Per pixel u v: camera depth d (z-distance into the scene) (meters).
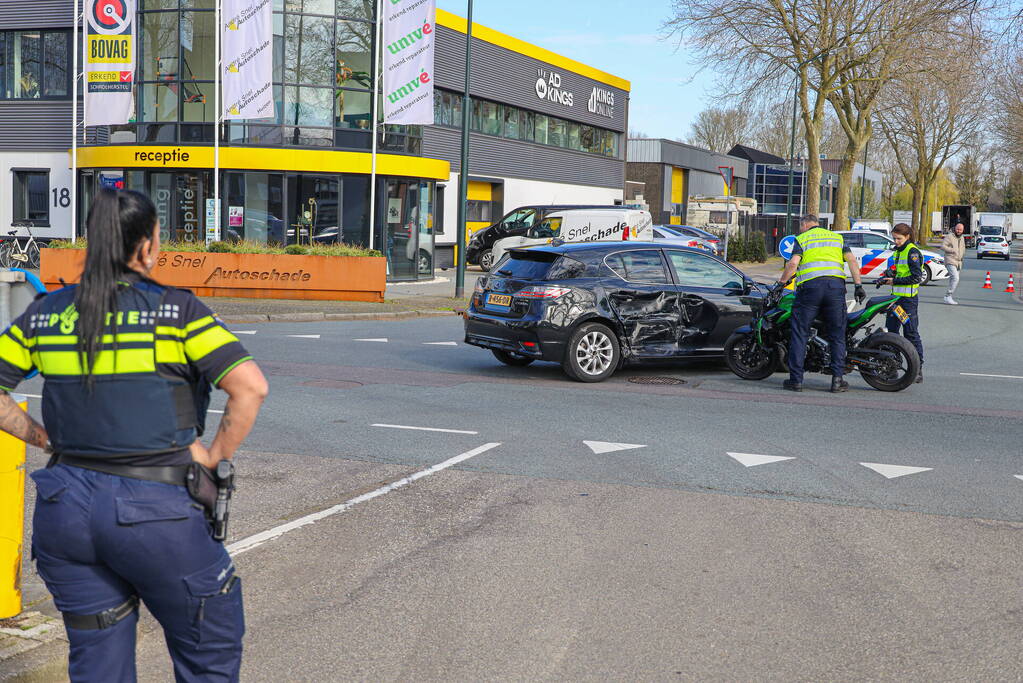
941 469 7.55
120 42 24.67
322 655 4.13
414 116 24.34
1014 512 6.42
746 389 11.34
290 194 25.78
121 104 24.78
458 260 22.80
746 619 4.56
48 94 31.34
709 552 5.51
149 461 2.71
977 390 11.55
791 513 6.30
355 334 16.12
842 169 42.19
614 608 4.67
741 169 73.94
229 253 21.02
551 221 30.83
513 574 5.12
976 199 104.00
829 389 11.45
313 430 8.60
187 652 2.85
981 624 4.55
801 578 5.12
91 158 26.72
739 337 11.94
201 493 2.75
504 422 9.09
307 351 13.84
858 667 4.07
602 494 6.68
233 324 17.36
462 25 36.22
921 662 4.13
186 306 2.75
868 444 8.41
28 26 31.23
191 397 2.79
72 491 2.67
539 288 11.38
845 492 6.84
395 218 27.31
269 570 5.14
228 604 2.84
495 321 11.64
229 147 25.22
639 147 58.81
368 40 26.56
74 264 21.19
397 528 5.87
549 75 42.56
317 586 4.93
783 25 36.78
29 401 9.68
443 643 4.27
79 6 30.59
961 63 34.38
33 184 31.83
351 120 26.52
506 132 40.19
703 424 9.17
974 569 5.30
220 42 25.00
